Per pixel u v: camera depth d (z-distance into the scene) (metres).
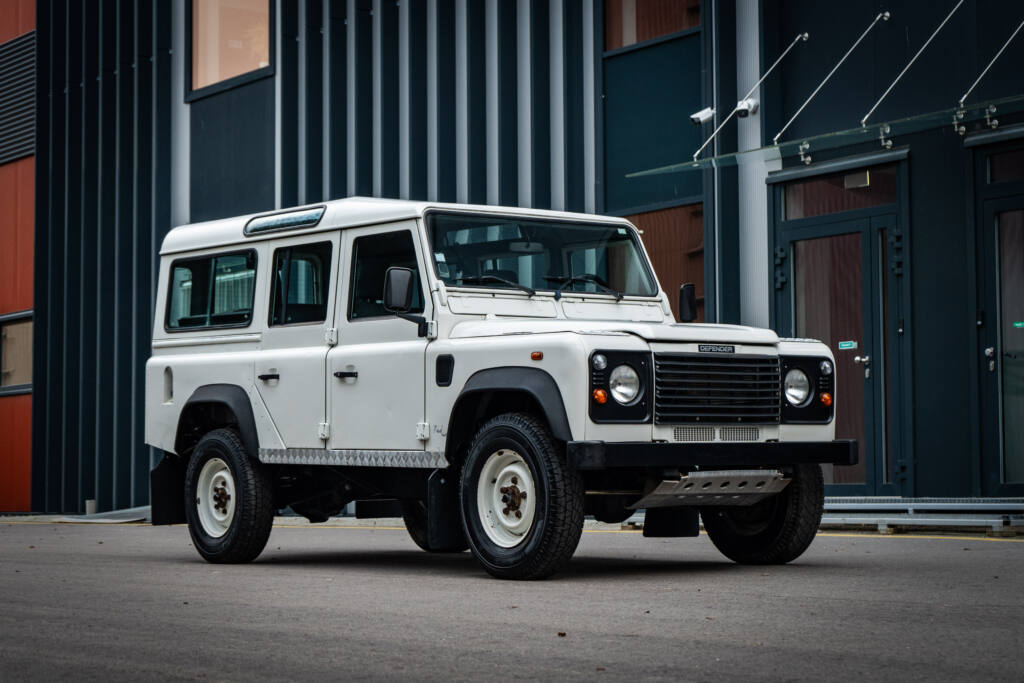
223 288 10.74
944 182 14.01
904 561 9.42
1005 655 5.23
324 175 20.70
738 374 8.55
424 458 8.88
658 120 16.59
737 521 9.48
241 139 22.16
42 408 27.02
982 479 13.59
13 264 28.39
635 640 5.70
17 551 12.27
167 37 23.72
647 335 8.20
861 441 14.64
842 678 4.77
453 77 18.92
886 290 14.50
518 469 8.32
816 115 15.30
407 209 9.22
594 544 11.76
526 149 17.80
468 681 4.81
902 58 14.52
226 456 10.30
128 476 24.31
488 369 8.46
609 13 17.28
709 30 15.77
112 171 25.23
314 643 5.75
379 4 19.73
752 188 15.77
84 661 5.38
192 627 6.32
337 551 11.92
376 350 9.28
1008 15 13.60
